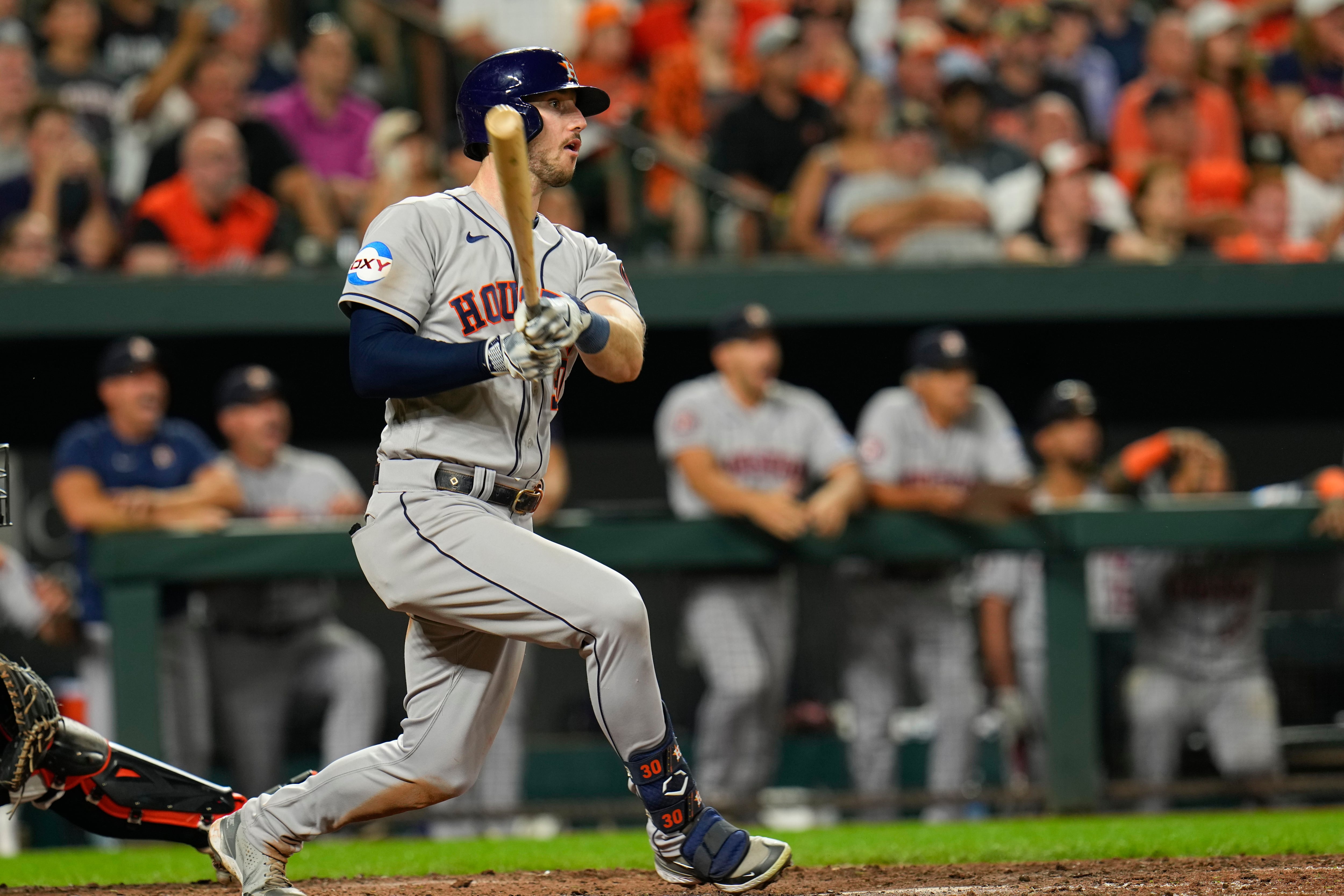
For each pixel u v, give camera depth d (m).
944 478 23.67
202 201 27.69
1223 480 24.97
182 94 28.73
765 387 23.03
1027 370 33.56
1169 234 30.69
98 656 22.42
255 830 10.48
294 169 28.44
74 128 28.56
